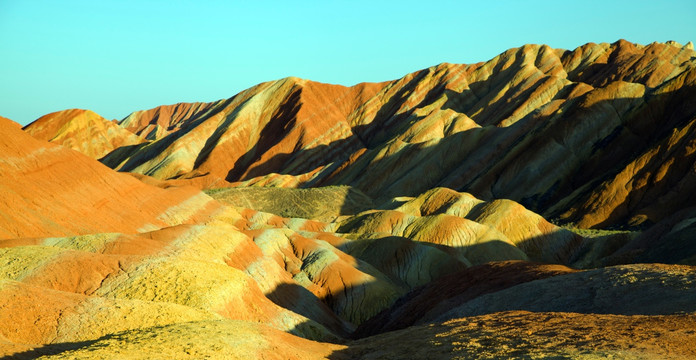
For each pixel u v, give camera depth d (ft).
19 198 183.42
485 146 522.47
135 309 88.43
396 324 149.48
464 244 306.35
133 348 65.05
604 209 371.15
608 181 385.29
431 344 83.20
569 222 378.12
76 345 69.82
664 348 63.16
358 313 206.39
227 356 68.59
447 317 118.21
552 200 434.71
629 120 452.76
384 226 325.62
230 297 124.88
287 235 237.25
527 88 639.35
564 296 101.76
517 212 342.64
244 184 580.71
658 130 437.17
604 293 97.09
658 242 189.16
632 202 367.86
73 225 192.13
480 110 649.61
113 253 141.69
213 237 176.76
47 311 84.02
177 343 68.85
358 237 294.87
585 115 476.13
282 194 479.82
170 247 151.94
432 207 385.29
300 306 178.81
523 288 114.32
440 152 537.24
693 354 60.70
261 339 78.23
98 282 120.16
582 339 70.90
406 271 255.91
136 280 121.70
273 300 171.01
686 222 202.80
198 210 266.77
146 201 242.99
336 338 145.89
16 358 60.39
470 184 475.72
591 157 449.48
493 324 88.89
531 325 83.15
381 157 557.33
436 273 256.11
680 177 357.20
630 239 299.58
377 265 259.80
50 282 117.19
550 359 64.75
